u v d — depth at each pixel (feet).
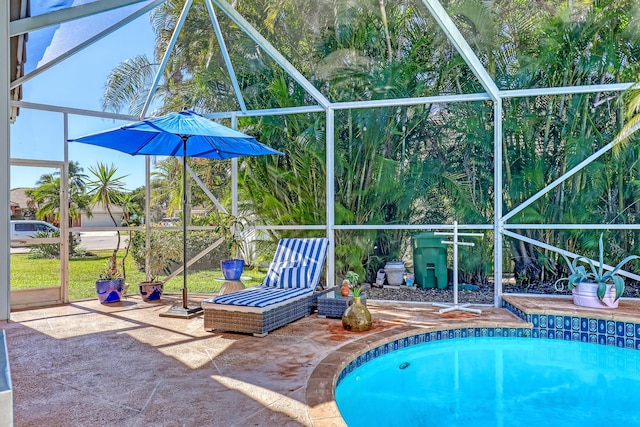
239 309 15.21
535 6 19.80
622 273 19.03
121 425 8.68
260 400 9.77
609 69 21.01
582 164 19.17
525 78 22.30
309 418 8.88
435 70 23.32
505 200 22.81
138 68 23.18
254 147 18.99
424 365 14.71
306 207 25.02
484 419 10.98
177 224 25.76
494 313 18.47
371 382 13.37
